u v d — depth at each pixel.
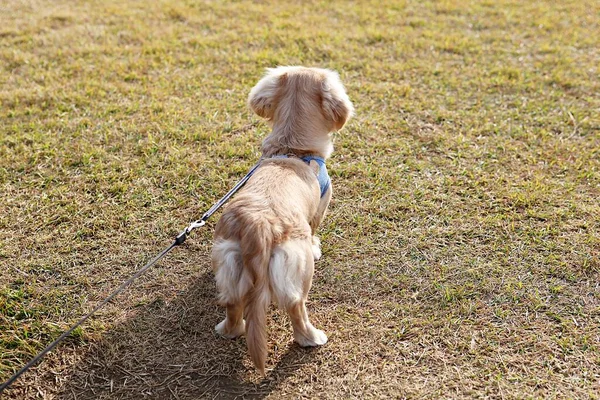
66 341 3.28
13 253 3.87
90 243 3.98
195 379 3.10
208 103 5.75
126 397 3.00
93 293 3.61
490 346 3.24
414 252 3.94
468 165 4.84
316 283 3.70
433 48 7.10
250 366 3.18
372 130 5.30
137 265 3.83
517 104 5.80
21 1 8.73
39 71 6.42
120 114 5.53
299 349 3.27
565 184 4.58
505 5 8.70
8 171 4.67
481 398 2.95
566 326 3.35
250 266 2.73
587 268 3.77
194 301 3.58
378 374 3.11
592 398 2.93
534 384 3.02
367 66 6.54
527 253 3.90
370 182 4.62
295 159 3.33
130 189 4.49
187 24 7.87
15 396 2.98
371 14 8.28
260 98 3.59
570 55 6.98
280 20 7.93
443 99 5.90
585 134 5.32
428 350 3.24
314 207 3.29
